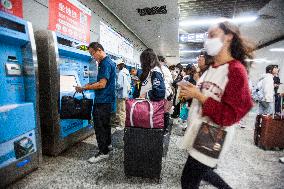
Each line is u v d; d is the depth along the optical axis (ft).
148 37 38.14
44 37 8.89
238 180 7.92
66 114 8.36
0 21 6.40
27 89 7.58
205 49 3.94
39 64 9.02
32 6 10.62
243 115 3.43
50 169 8.07
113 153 10.02
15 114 6.71
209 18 27.20
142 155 7.38
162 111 7.31
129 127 7.36
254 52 4.00
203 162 3.69
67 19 12.01
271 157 10.61
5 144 6.40
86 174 7.80
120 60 16.31
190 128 3.95
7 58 6.88
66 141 10.07
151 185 7.23
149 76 8.31
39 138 7.98
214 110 3.47
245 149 11.78
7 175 6.56
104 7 21.06
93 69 12.51
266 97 14.93
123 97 15.69
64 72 10.30
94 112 8.97
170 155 10.14
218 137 3.62
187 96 3.74
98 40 19.84
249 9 23.94
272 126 11.65
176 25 29.14
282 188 7.41
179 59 82.58
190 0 21.49
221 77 3.73
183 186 4.06
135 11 23.08
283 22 29.27
